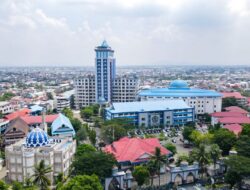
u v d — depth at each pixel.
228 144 133.12
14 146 117.00
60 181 108.25
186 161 114.06
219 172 114.88
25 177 110.25
